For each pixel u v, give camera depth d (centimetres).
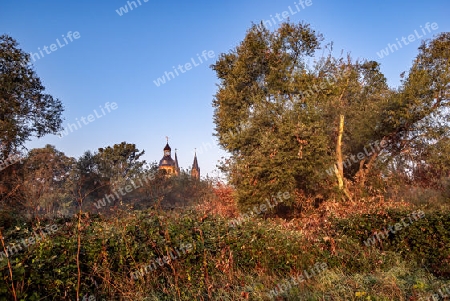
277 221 1105
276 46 1794
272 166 1300
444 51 1556
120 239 484
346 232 756
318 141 1323
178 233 533
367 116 1557
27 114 1942
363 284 541
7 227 626
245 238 583
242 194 1323
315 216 1083
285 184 1294
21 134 1823
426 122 1487
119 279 464
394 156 1557
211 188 1641
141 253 484
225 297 476
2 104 1755
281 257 584
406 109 1447
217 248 555
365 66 1867
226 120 1908
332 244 658
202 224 596
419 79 1473
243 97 1888
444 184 1477
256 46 1800
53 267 412
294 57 1858
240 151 1677
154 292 480
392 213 753
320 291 510
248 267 566
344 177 1482
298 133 1319
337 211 938
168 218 579
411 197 1397
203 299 478
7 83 1745
